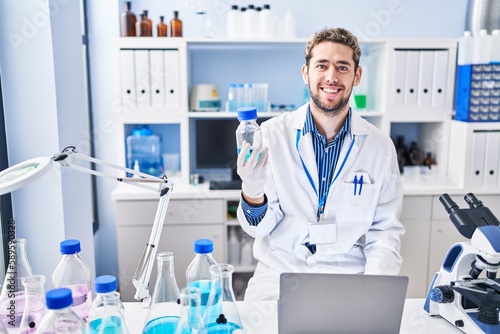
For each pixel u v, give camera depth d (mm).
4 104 1910
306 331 1124
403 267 2953
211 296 1075
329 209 1816
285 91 3418
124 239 2844
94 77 3217
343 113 1788
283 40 2945
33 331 1120
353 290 1085
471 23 3117
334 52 1661
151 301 1117
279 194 1813
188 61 3150
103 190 3336
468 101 2916
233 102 3148
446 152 3133
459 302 1289
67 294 895
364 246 1875
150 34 3006
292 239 1819
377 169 1846
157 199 2818
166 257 1099
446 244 2941
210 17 3283
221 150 3240
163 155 3342
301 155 1812
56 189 1975
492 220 1305
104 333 967
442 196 1390
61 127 1988
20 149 1942
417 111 3080
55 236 2006
